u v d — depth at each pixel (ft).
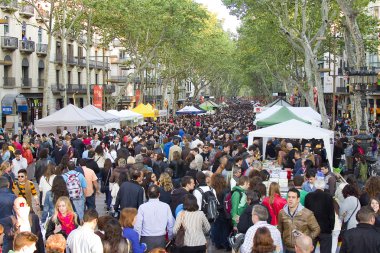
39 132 82.43
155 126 107.04
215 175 36.11
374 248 21.94
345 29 84.28
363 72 60.29
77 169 40.98
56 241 19.83
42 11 147.13
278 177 43.60
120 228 22.31
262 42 138.82
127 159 46.06
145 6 120.67
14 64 144.56
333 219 28.71
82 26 129.39
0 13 135.13
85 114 77.66
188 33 137.18
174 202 32.99
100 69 206.08
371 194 31.86
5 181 29.17
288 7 102.22
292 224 26.12
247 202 29.45
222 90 371.76
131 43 139.44
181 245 27.09
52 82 166.50
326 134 53.47
